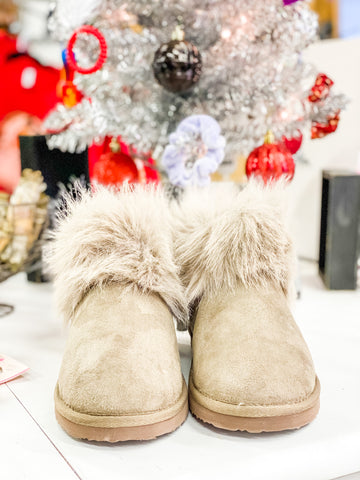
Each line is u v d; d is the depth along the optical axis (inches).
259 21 25.9
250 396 13.2
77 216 17.2
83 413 12.8
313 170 34.7
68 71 27.2
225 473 12.5
